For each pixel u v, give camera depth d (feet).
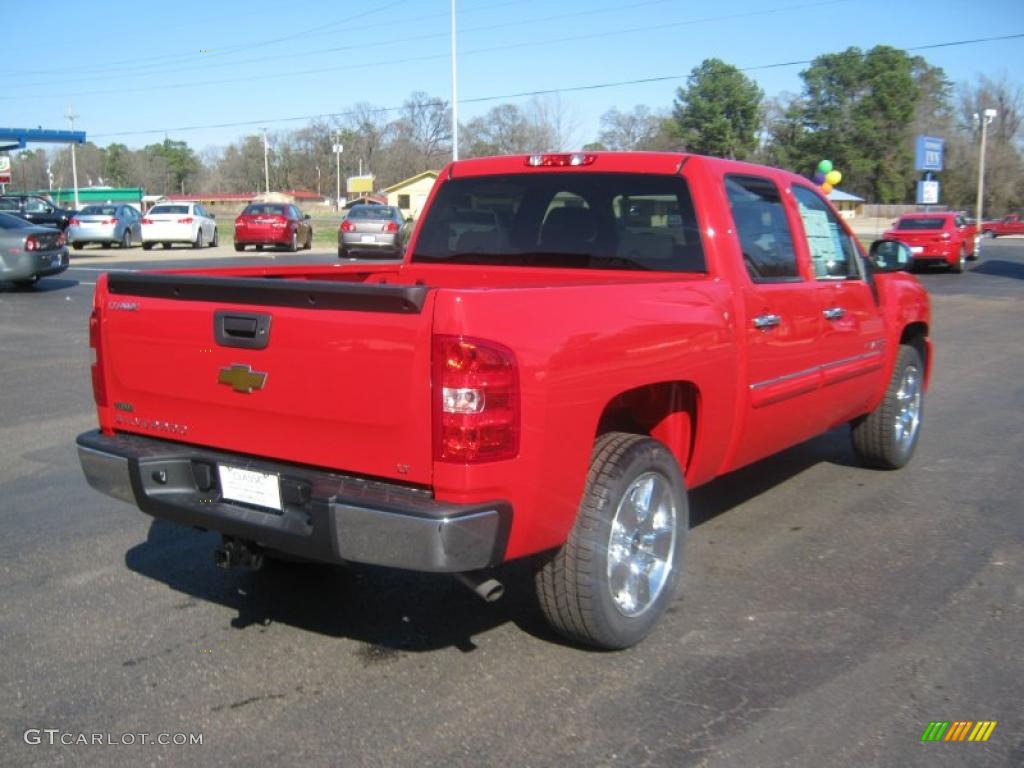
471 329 10.47
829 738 10.94
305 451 11.74
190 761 10.52
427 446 10.71
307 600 14.88
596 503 12.16
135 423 13.57
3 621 13.98
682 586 15.35
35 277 57.36
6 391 30.01
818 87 226.17
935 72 266.36
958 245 89.81
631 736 10.98
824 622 14.02
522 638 13.53
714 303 14.28
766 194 16.87
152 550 16.97
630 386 12.40
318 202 371.15
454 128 104.01
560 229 17.12
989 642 13.39
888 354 20.65
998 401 30.60
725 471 15.62
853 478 21.63
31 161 423.64
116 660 12.84
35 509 19.06
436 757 10.58
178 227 105.40
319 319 11.28
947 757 10.61
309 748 10.76
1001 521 18.66
